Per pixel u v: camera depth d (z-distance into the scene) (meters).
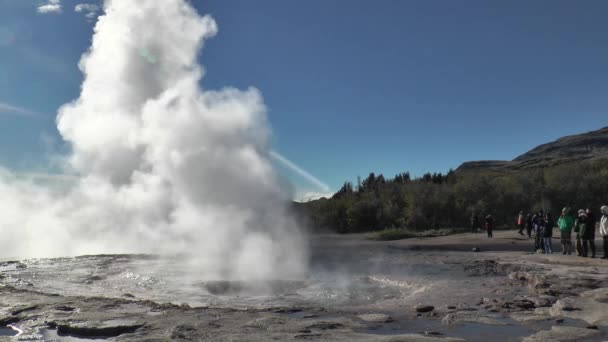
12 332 5.60
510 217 39.00
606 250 13.18
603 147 154.88
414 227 38.56
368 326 5.84
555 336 5.24
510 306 6.98
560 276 9.35
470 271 11.64
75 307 6.73
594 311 6.41
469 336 5.34
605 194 39.50
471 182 41.69
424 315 6.51
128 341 5.00
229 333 5.33
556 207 39.97
